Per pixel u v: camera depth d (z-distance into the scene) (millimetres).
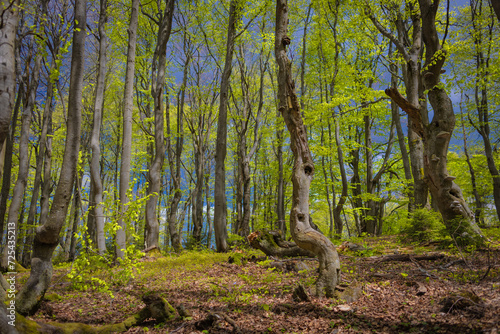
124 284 6359
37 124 14461
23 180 9898
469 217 7625
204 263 8688
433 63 7918
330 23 15531
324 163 18469
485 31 12422
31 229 12695
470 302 3521
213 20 15844
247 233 14078
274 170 20656
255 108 20734
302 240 4898
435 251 7562
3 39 3266
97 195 9430
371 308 4027
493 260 5711
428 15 7961
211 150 22406
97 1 12445
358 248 8938
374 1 11719
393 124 17328
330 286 4578
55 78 4266
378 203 18625
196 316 4238
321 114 13297
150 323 4133
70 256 14680
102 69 10164
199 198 16781
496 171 13156
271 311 4223
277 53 5441
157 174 11953
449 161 16297
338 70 15047
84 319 4387
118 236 8672
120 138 19984
